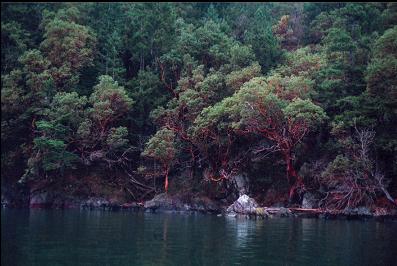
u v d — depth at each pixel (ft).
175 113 220.23
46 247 98.99
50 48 247.29
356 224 150.51
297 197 198.18
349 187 175.63
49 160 215.72
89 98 227.20
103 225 142.10
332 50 222.48
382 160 187.42
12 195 237.86
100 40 270.05
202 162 223.71
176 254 90.27
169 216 180.55
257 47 250.78
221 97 220.23
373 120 179.73
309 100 182.19
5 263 82.28
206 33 249.96
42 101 229.45
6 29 251.80
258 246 99.81
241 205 179.73
